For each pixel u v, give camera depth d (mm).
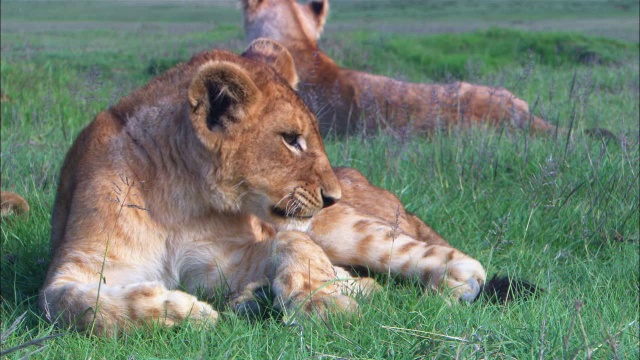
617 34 47938
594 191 10148
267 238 7484
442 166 11531
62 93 19047
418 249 7543
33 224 9391
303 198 7102
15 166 12109
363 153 12453
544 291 7094
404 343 5789
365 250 7613
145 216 7020
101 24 69750
